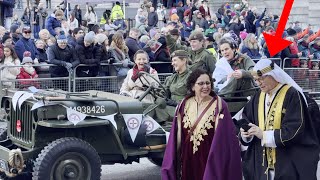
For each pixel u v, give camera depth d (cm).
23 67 1209
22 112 760
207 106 538
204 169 529
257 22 2319
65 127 707
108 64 1270
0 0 1922
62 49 1229
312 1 3105
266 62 559
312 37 1905
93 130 757
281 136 542
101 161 765
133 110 763
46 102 713
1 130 860
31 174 787
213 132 531
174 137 543
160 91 835
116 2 2330
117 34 1294
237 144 529
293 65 1564
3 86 1173
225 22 2473
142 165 975
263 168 563
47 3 2808
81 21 2281
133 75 870
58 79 1230
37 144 732
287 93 554
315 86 1591
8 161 723
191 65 884
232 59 866
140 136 760
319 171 885
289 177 547
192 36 894
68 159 713
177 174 540
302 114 544
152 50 1340
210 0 3228
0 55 1232
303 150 548
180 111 548
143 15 2262
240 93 849
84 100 729
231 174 521
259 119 566
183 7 2530
